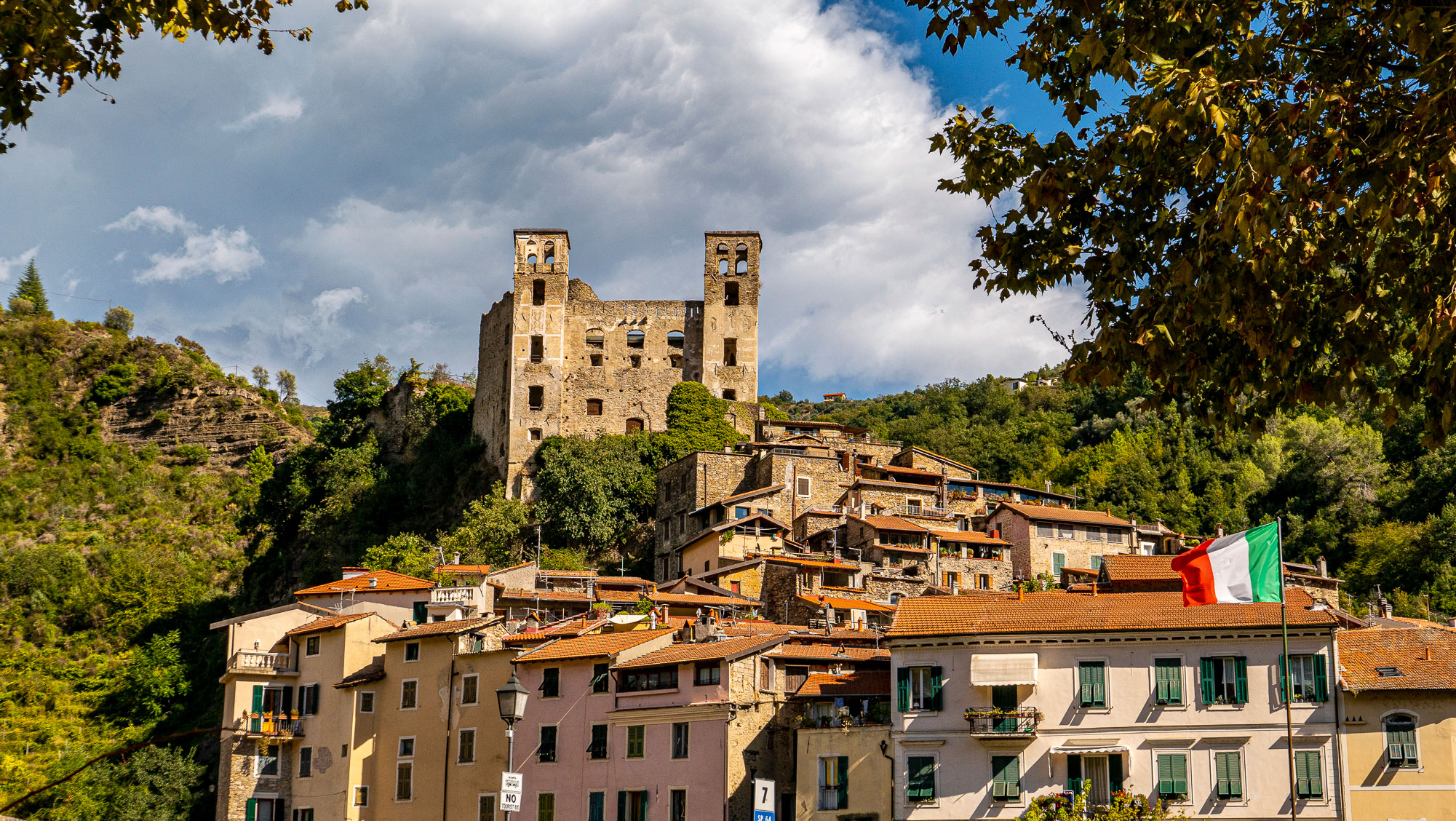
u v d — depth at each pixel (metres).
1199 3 22.55
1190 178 24.11
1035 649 56.84
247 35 25.52
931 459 128.75
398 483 142.00
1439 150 20.70
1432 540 103.56
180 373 188.38
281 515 146.38
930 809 55.94
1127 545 109.00
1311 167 21.62
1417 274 23.16
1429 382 22.62
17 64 23.16
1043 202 24.11
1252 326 22.75
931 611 60.03
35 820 79.25
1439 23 19.91
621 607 82.62
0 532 160.75
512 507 123.75
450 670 70.31
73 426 184.75
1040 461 156.50
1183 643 55.88
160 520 166.12
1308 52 22.72
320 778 73.25
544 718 66.25
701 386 133.88
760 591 94.31
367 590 82.38
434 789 68.75
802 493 115.31
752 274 140.00
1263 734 54.28
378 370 155.12
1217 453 136.38
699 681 62.16
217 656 105.88
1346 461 120.75
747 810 59.06
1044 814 53.44
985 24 23.42
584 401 135.88
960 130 25.66
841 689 61.41
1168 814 53.50
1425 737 53.09
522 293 138.25
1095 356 24.78
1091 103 24.11
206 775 83.69
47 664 116.44
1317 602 67.50
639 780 62.28
